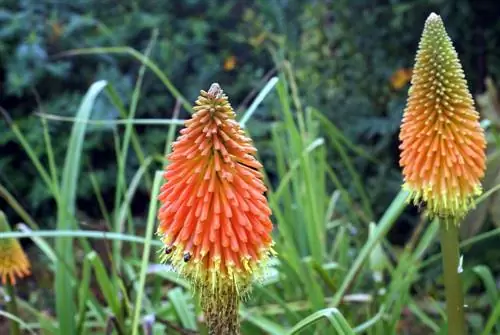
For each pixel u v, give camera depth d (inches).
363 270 48.9
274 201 42.8
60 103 78.8
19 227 42.4
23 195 79.0
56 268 39.5
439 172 32.2
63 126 79.0
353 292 46.2
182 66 86.9
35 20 81.1
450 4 65.8
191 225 28.1
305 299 44.8
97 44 83.2
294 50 78.4
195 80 86.4
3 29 78.8
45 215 80.1
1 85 80.4
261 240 28.5
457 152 31.8
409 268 44.3
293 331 31.2
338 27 75.2
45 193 75.8
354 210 52.9
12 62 77.0
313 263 40.4
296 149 43.1
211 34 96.0
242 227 28.0
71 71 83.2
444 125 32.0
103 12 88.7
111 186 81.6
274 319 44.9
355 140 70.5
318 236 44.4
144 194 84.0
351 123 71.0
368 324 39.0
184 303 39.9
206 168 28.0
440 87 31.9
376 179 67.9
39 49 77.1
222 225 27.9
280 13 81.9
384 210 66.9
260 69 84.1
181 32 90.1
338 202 66.1
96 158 82.7
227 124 28.0
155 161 81.4
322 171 48.0
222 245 27.8
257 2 89.2
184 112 85.0
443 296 56.1
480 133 32.4
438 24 32.1
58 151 78.4
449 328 32.9
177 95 45.4
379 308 42.9
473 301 54.6
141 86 84.3
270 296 41.3
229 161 27.7
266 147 77.2
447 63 32.0
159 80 85.4
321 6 78.0
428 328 52.9
